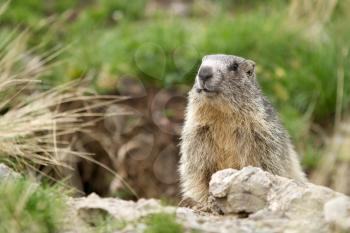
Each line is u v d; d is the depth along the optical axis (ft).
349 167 39.24
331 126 45.57
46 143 34.37
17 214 20.92
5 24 49.83
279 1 52.85
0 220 20.94
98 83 46.06
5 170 25.84
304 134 44.57
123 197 43.52
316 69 46.42
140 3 55.57
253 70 32.37
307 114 45.27
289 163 33.30
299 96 46.11
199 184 31.94
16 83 35.09
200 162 31.73
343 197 22.85
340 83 45.09
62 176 35.01
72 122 38.65
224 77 30.76
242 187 24.13
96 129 44.21
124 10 54.95
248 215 24.04
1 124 30.96
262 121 31.50
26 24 49.83
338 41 47.67
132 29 50.72
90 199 25.52
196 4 55.57
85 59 47.11
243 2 55.52
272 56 47.24
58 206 22.08
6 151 30.17
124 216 22.00
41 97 35.83
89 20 52.29
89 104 44.21
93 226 22.25
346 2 50.37
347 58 46.55
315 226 21.24
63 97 37.24
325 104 46.06
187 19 53.42
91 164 43.70
